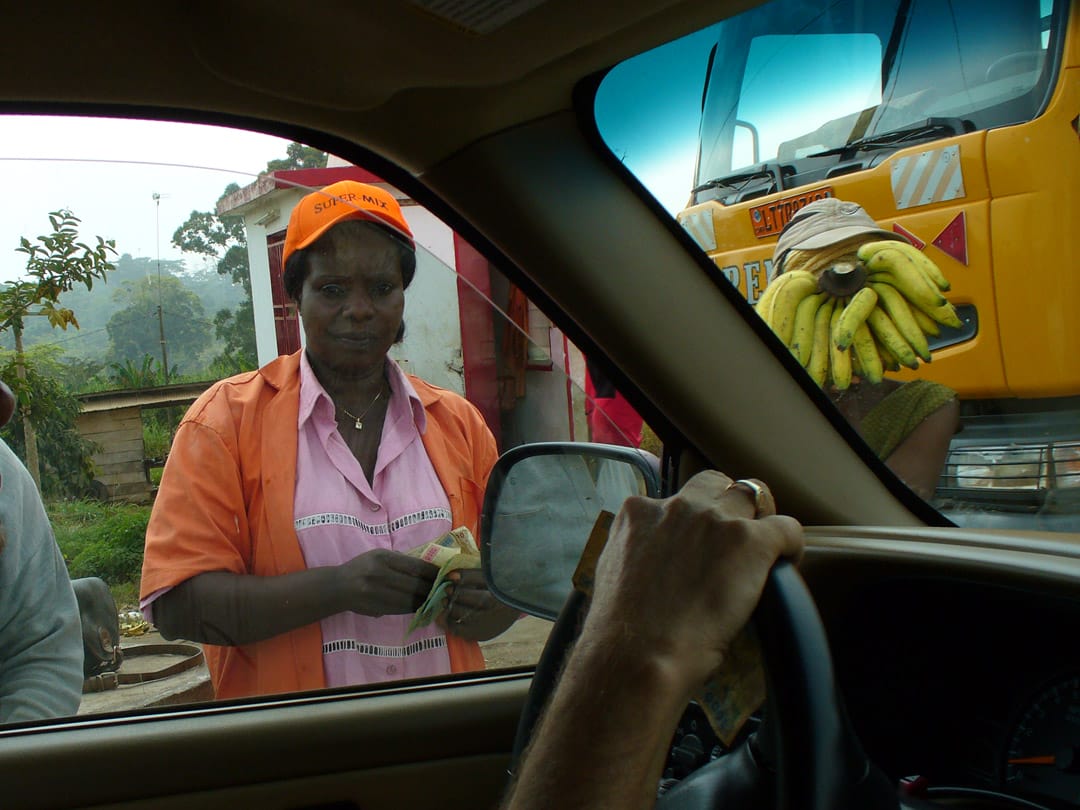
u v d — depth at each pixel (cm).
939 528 159
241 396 168
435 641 181
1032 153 380
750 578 80
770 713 85
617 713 75
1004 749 143
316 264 170
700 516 82
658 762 75
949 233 404
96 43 143
